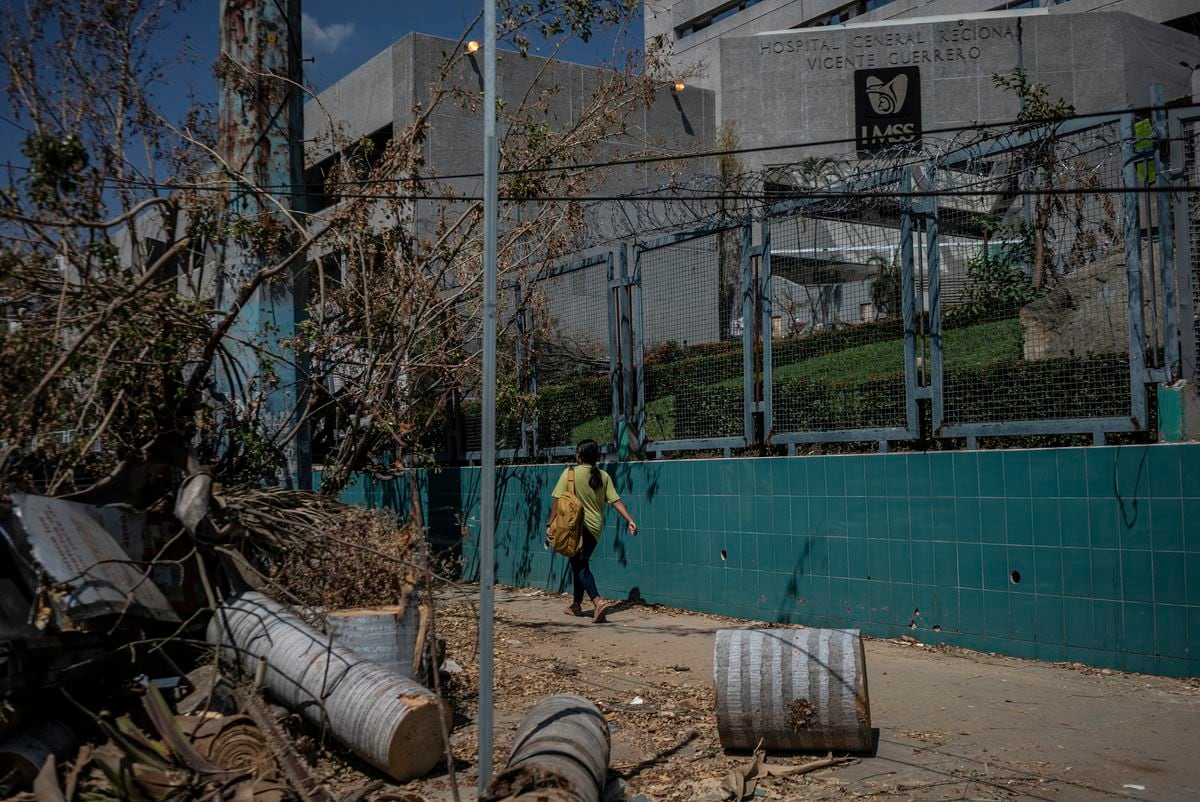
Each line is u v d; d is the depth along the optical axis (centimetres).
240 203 932
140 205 745
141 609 533
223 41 948
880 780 492
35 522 509
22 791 461
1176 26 2850
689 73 2050
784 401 937
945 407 812
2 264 675
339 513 720
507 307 1265
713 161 2216
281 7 955
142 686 534
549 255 1192
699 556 1012
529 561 1241
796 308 929
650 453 1103
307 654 543
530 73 1938
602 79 1469
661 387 1080
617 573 1120
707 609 1001
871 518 849
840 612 871
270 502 714
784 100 2380
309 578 660
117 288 693
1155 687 648
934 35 2384
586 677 729
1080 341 735
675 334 1060
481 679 432
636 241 1113
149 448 611
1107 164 732
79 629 498
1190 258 688
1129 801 452
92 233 771
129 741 482
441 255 1071
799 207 924
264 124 941
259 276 771
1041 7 3103
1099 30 2370
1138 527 684
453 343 1145
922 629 809
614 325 1131
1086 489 711
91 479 749
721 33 3781
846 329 887
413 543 639
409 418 1053
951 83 2373
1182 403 675
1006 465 757
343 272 1066
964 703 628
